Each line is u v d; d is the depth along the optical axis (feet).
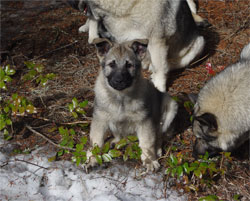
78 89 6.65
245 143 5.77
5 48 7.48
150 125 5.47
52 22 8.17
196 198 5.19
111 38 6.72
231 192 5.28
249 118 5.19
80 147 5.36
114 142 5.81
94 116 5.49
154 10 6.35
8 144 5.78
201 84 6.70
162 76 6.70
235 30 7.79
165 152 5.77
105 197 5.12
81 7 7.15
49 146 5.75
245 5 8.36
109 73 5.24
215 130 5.19
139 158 5.48
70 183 5.35
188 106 5.86
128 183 5.32
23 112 5.72
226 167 5.47
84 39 7.67
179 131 6.02
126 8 6.32
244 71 5.28
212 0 8.64
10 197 5.16
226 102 5.17
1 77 5.84
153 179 5.37
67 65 7.14
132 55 5.30
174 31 6.64
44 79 6.08
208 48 7.48
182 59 7.08
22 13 8.53
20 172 5.44
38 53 7.41
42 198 5.16
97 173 5.43
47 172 5.42
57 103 6.38
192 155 5.53
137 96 5.31
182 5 6.79
